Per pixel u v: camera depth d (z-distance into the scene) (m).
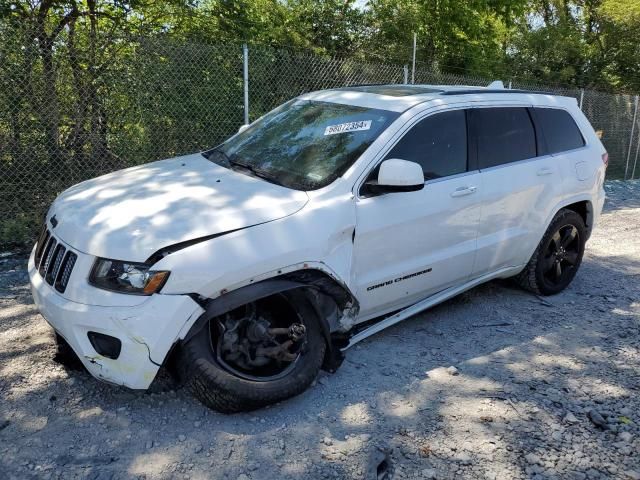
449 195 4.28
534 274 5.32
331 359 3.70
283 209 3.48
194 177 3.90
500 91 5.04
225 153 4.47
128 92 7.04
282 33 10.13
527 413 3.53
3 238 6.31
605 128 13.92
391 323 4.25
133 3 8.18
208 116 7.68
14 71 6.38
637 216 9.59
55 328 3.30
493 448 3.19
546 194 5.08
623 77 19.28
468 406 3.58
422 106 4.29
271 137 4.45
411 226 4.05
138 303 3.02
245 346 3.37
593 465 3.08
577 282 6.00
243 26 9.45
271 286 3.30
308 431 3.27
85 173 6.93
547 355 4.31
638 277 6.25
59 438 3.11
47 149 6.67
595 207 5.70
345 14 11.16
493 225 4.70
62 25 6.89
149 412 3.36
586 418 3.51
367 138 4.03
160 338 3.02
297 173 3.91
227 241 3.21
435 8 12.67
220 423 3.29
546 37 17.23
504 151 4.82
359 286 3.83
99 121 6.93
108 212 3.38
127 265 3.07
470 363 4.14
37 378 3.64
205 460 3.00
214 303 3.14
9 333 4.25
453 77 10.98
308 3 10.96
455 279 4.58
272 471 2.94
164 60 7.20
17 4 7.00
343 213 3.66
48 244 3.50
